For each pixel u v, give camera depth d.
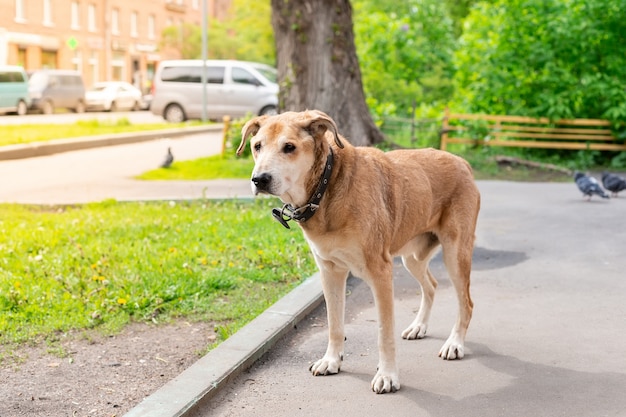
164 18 60.16
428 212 5.37
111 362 5.38
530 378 4.97
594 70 18.38
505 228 10.26
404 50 22.45
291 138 4.60
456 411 4.48
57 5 48.75
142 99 43.62
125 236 9.27
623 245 9.10
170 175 15.20
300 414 4.49
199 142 23.19
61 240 8.99
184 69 30.27
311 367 5.20
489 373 5.09
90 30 52.16
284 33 15.93
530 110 18.28
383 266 4.89
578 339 5.73
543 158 18.20
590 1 18.05
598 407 4.49
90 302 6.61
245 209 11.25
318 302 6.72
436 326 6.17
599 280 7.52
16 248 8.50
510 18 18.64
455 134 18.81
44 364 5.33
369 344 5.75
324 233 4.79
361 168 4.88
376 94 21.62
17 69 34.59
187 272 7.41
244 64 30.12
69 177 14.89
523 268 8.06
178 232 9.52
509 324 6.16
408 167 5.30
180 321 6.33
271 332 5.72
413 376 5.08
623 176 16.39
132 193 12.86
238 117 29.88
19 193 12.80
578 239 9.48
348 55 15.91
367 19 23.05
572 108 18.42
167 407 4.38
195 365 5.03
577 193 13.69
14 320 6.19
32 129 23.91
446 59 23.06
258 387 4.92
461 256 5.52
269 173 4.51
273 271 7.73
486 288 7.30
